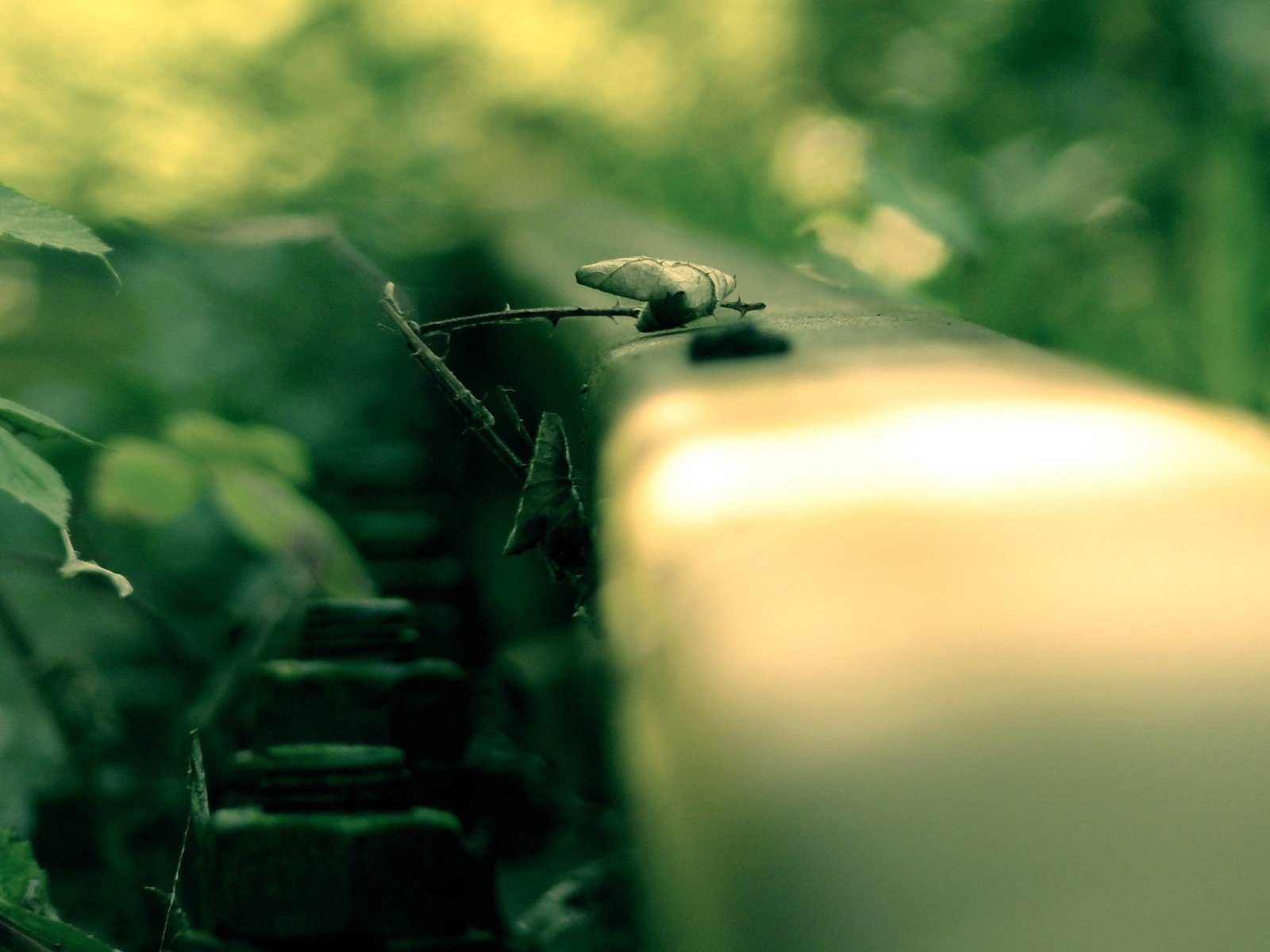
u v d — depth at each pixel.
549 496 0.43
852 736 0.26
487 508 0.73
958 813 0.23
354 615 0.51
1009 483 0.36
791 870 0.23
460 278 0.95
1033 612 0.29
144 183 0.90
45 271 0.73
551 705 0.57
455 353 0.86
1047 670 0.26
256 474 0.62
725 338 0.42
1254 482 0.35
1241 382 0.79
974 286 0.92
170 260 0.85
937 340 0.42
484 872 0.51
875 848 0.23
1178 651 0.26
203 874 0.47
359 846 0.46
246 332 0.87
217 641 0.72
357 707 0.50
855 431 0.38
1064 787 0.23
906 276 0.95
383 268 0.95
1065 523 0.33
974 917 0.21
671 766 0.34
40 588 0.71
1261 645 0.26
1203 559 0.30
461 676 0.51
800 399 0.39
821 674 0.28
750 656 0.30
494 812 0.64
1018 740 0.24
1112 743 0.24
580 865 0.64
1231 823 0.21
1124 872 0.21
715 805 0.28
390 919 0.46
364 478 0.86
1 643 0.63
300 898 0.46
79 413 0.77
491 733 0.71
